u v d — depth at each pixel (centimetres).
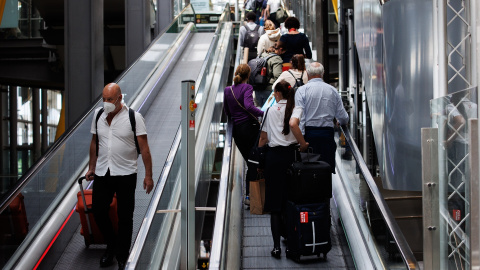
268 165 531
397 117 605
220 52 1114
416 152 594
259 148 539
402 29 598
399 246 396
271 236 596
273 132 533
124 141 493
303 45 804
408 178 601
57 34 1944
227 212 502
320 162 514
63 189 601
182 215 468
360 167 520
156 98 1017
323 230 504
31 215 525
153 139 827
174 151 562
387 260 441
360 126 1138
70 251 552
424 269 453
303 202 510
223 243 461
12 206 485
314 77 572
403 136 601
